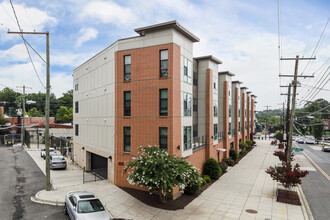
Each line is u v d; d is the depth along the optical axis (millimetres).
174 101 16766
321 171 26969
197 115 25578
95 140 22734
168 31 16844
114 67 19312
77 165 27547
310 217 13758
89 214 10961
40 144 48625
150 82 17359
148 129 17359
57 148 39844
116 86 18875
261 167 28672
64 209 13266
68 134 51812
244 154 39281
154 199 15633
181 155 17750
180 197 16484
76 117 28906
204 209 14461
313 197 17578
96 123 22625
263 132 125500
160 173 12672
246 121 51594
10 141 47438
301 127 88438
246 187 19766
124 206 14344
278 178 16719
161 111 17094
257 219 13078
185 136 18703
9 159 30531
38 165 26578
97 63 22688
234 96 38969
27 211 13164
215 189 19094
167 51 16891
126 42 18438
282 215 13719
